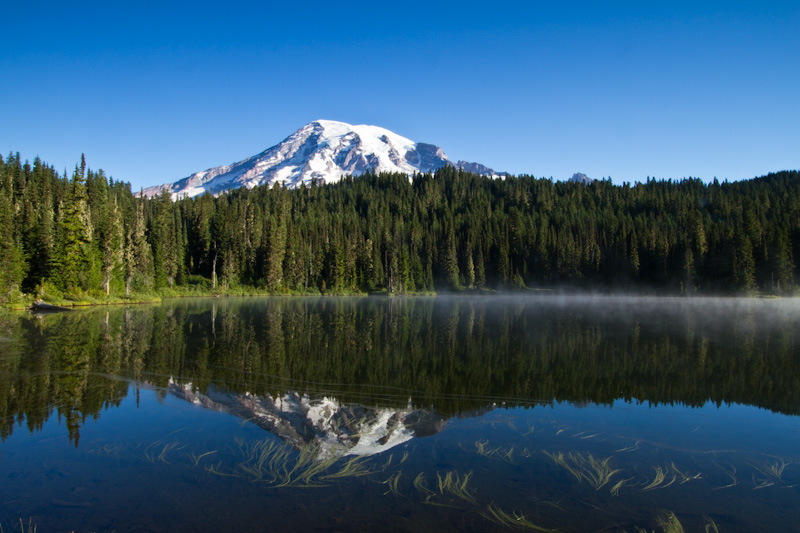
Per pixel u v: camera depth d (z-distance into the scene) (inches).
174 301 2396.7
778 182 5930.1
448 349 880.3
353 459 346.9
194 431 401.7
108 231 2182.6
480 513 270.1
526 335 1099.3
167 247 3038.9
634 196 6043.3
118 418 435.8
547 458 356.2
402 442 386.9
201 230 3786.9
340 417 449.4
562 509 277.3
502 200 6230.3
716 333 1152.2
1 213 1708.9
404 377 632.4
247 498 283.6
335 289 3695.9
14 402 485.4
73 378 593.9
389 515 265.7
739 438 411.2
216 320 1375.5
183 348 840.3
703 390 585.9
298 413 458.6
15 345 843.4
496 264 4227.4
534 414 474.3
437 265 4239.7
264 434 396.5
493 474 324.5
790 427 443.2
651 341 1004.6
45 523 252.8
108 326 1162.6
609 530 254.4
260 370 658.2
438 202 6235.2
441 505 278.5
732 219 4229.8
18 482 302.8
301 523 255.6
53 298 1829.5
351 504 278.2
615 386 603.8
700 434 419.5
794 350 888.3
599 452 371.2
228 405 481.4
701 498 296.4
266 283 3462.1
